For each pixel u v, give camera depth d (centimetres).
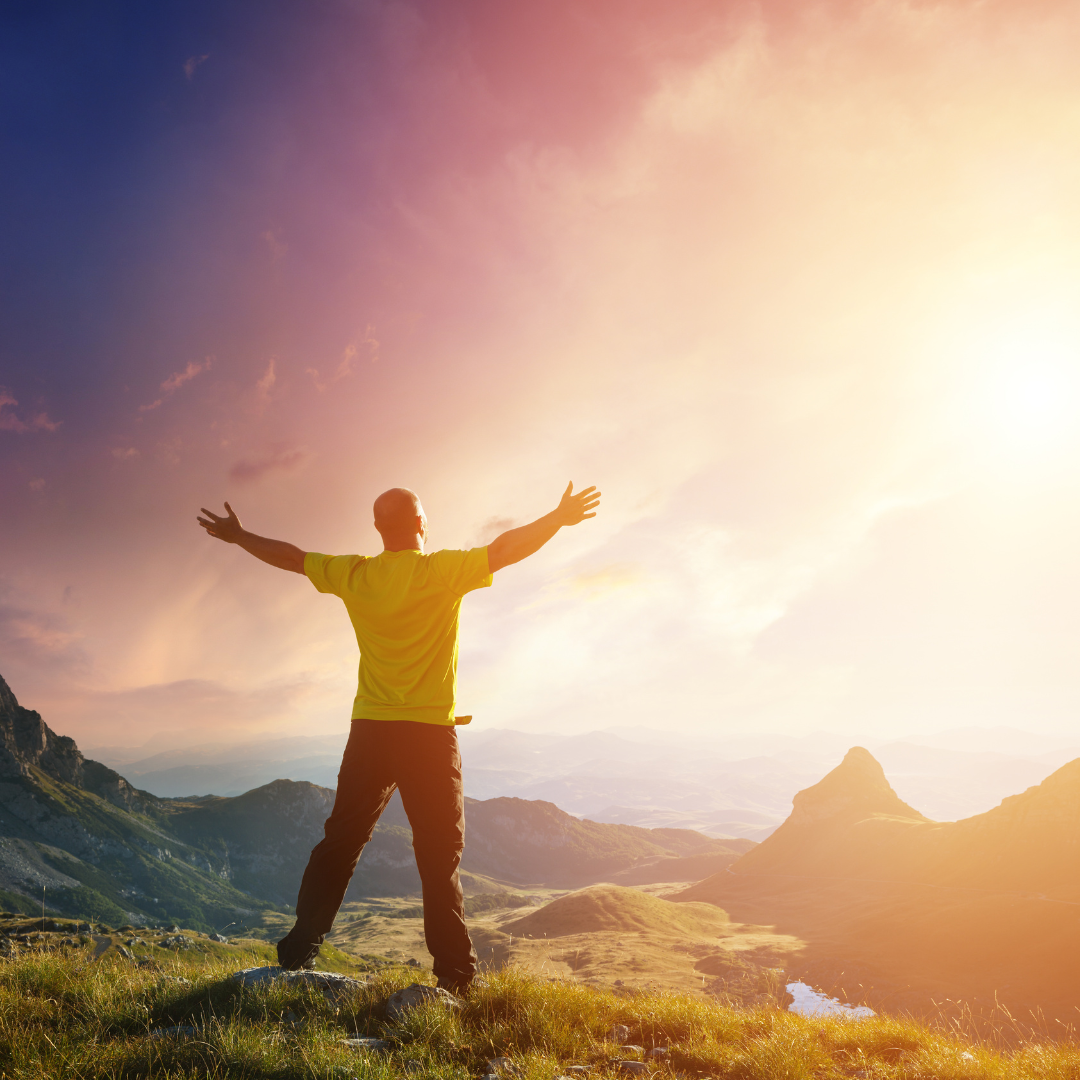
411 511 511
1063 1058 468
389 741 476
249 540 505
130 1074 352
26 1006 463
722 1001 585
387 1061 372
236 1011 431
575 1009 495
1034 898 14200
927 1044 514
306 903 508
